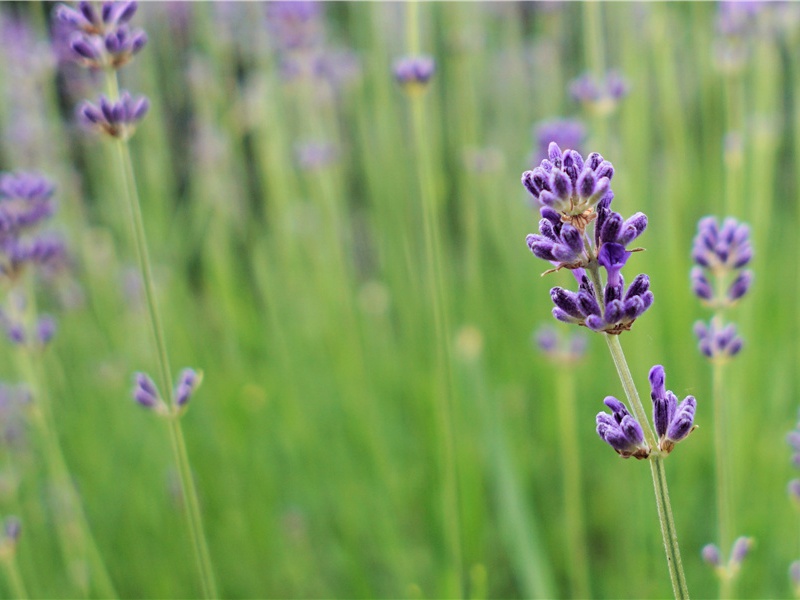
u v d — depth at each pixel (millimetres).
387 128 833
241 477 801
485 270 957
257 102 871
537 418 833
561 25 906
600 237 474
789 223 884
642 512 681
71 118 1008
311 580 739
